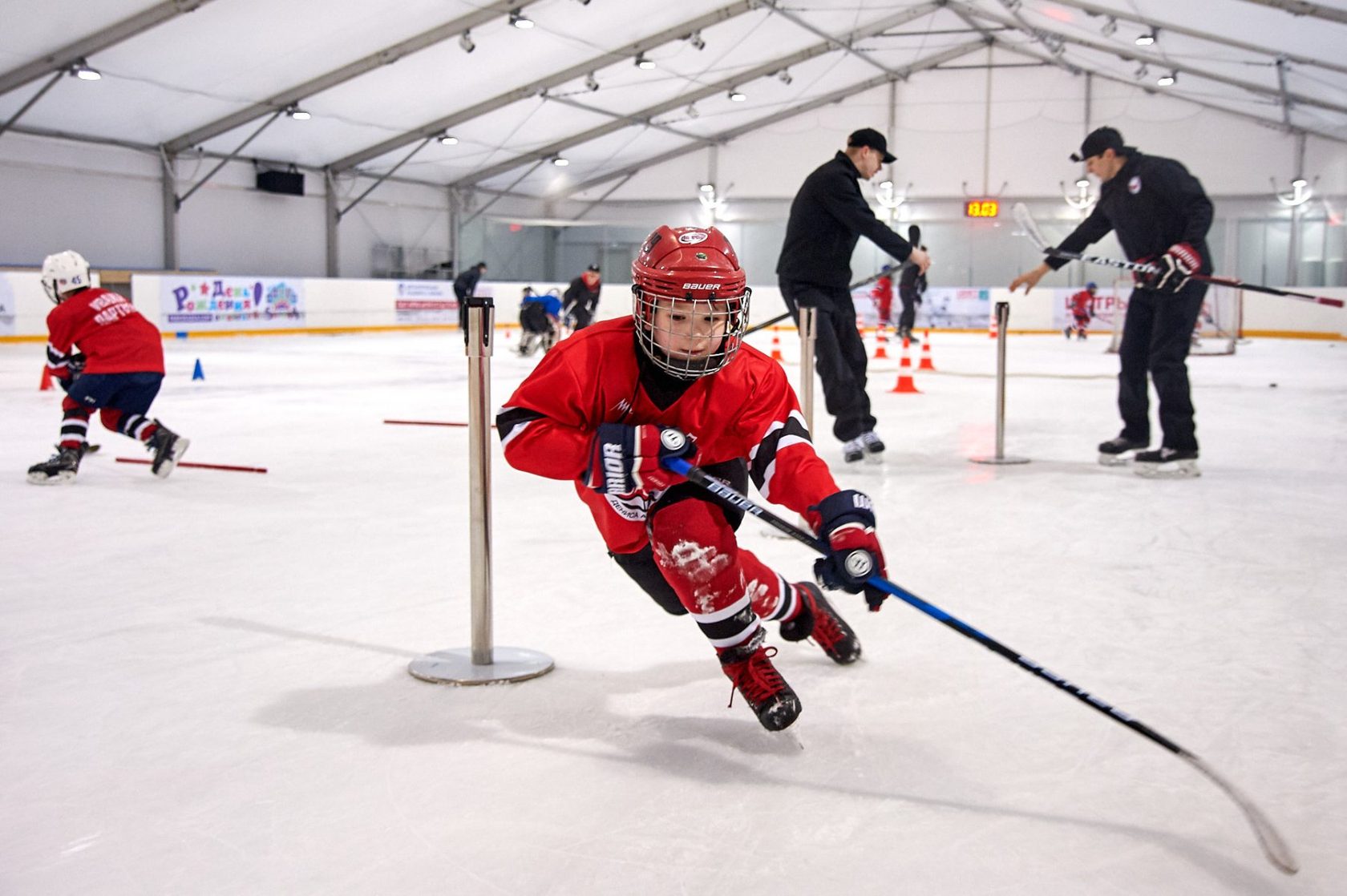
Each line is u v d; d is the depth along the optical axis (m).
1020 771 2.02
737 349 2.00
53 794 1.92
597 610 3.07
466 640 2.81
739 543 3.94
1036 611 3.08
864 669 2.58
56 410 8.24
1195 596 3.24
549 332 15.88
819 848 1.73
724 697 2.40
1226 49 19.00
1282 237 25.77
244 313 19.58
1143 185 5.25
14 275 16.17
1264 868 1.68
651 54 22.34
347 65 19.30
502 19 19.00
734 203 29.81
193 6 15.55
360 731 2.20
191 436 6.87
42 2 14.62
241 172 23.08
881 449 5.97
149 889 1.61
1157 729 2.21
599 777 1.98
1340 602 3.18
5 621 2.98
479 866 1.67
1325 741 2.16
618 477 1.91
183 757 2.08
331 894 1.59
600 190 30.94
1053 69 26.88
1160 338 5.33
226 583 3.39
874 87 28.12
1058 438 6.95
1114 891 1.61
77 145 20.06
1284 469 5.70
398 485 5.14
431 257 28.08
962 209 28.09
